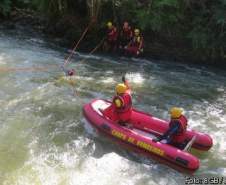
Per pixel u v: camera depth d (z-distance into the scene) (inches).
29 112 350.0
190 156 280.8
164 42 545.0
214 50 527.8
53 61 479.8
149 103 393.7
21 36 566.3
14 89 390.0
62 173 275.4
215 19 517.3
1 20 618.8
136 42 521.7
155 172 285.0
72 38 551.8
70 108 363.6
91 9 530.3
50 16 569.6
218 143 327.0
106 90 410.9
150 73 478.3
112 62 504.1
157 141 296.0
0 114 341.4
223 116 377.7
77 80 429.7
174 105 394.3
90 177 274.2
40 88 398.0
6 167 276.5
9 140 307.7
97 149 306.0
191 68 515.2
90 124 326.6
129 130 308.0
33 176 269.6
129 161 295.0
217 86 456.8
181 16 534.0
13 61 461.7
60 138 316.8
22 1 652.1
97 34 548.4
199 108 392.2
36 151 297.9
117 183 270.5
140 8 537.6
